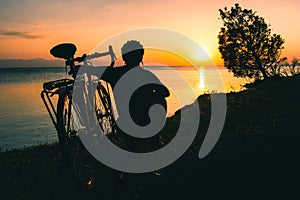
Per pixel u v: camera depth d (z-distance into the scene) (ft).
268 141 19.99
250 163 17.25
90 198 15.67
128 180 16.96
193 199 14.75
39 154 24.20
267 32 85.51
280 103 34.99
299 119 24.95
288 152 17.89
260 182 15.42
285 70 76.02
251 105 35.32
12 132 134.41
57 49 15.25
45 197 16.15
